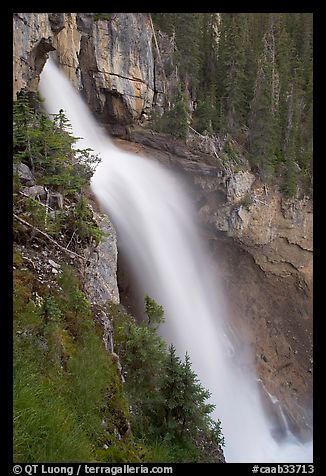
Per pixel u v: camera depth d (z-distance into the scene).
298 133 33.22
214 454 8.10
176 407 7.16
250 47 35.00
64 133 11.68
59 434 4.88
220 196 26.22
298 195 28.67
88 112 25.48
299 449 20.31
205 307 25.22
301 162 31.33
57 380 5.74
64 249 8.44
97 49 25.14
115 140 26.44
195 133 27.66
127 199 21.03
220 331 25.44
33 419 4.78
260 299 27.83
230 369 23.80
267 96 29.02
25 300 6.41
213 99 31.22
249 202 26.64
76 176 10.78
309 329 27.61
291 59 38.50
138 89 27.86
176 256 23.55
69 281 7.61
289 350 26.89
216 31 38.66
